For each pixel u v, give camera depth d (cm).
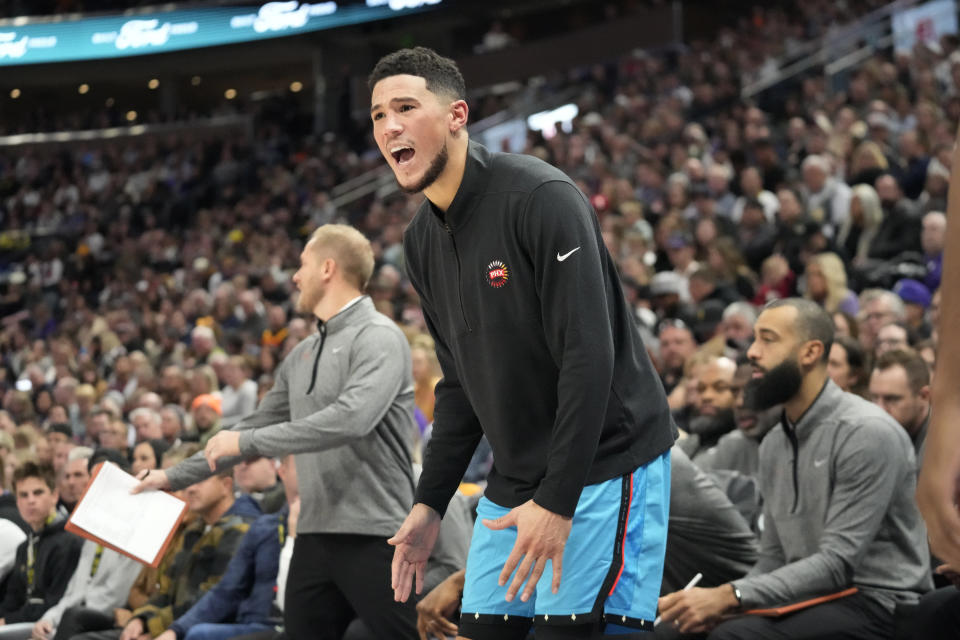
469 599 213
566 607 196
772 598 286
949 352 61
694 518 314
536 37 2192
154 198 1945
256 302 1129
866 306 546
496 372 205
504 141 1720
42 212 2011
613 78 1809
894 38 1360
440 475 228
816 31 1552
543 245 193
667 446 208
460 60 2125
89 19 2289
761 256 841
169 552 441
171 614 416
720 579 327
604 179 1222
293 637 313
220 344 1071
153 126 2216
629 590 199
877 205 830
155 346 1181
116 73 2361
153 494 311
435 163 200
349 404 294
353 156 1870
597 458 200
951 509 61
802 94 1395
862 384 403
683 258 858
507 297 201
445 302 215
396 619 298
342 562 302
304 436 291
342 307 315
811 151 1059
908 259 768
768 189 1039
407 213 1409
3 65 2308
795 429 310
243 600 397
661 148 1284
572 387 188
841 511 296
